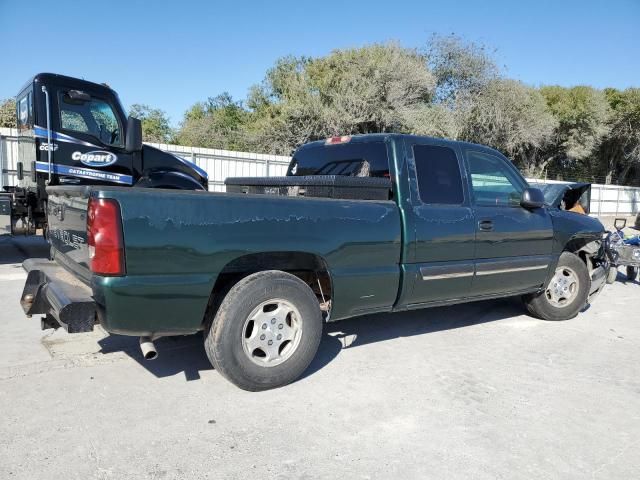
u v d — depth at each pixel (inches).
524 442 127.3
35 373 159.0
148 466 112.1
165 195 131.1
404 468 114.4
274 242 146.1
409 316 239.0
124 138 339.0
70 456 114.7
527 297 236.7
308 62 1402.6
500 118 1259.8
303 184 181.5
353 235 161.5
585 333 221.9
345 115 1127.0
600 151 1790.1
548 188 339.9
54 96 313.9
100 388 149.9
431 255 181.6
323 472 112.0
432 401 148.6
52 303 138.3
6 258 378.9
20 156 357.1
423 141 187.9
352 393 152.1
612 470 116.3
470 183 197.6
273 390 152.2
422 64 1234.6
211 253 136.6
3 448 116.9
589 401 152.2
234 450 119.5
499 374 171.2
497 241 201.5
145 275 129.1
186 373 162.6
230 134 1412.4
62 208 160.6
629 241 324.5
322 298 172.6
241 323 142.7
